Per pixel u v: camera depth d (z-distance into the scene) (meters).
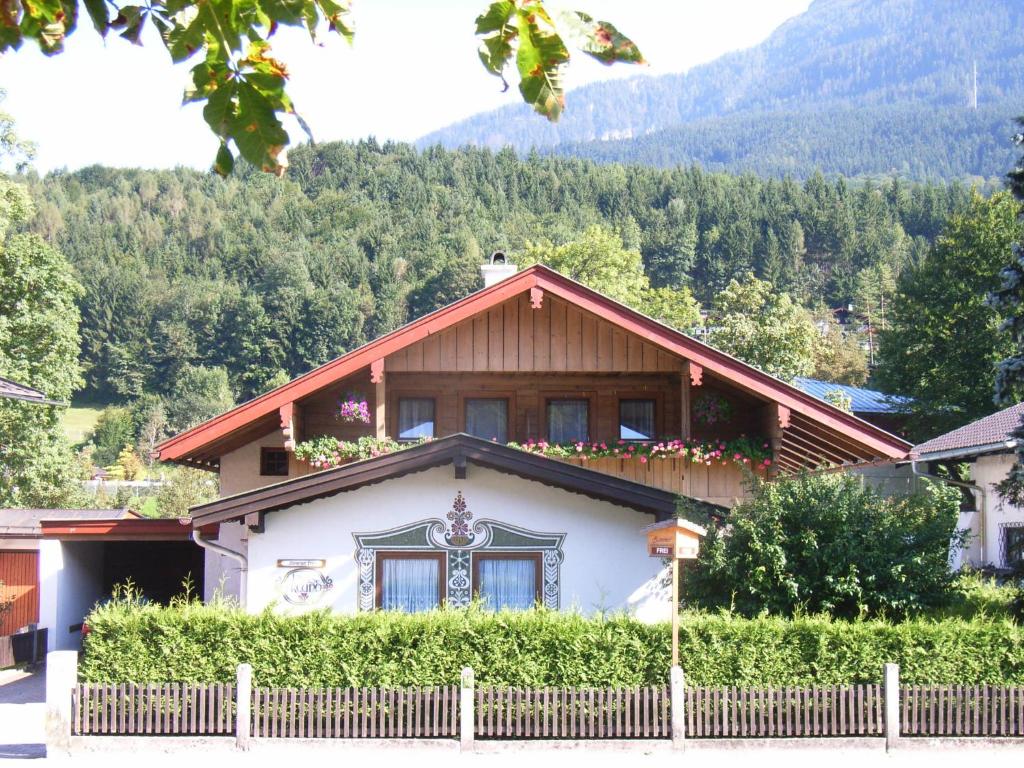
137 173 183.62
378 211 171.12
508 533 16.70
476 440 16.19
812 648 13.99
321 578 16.64
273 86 3.77
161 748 13.70
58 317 38.22
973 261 42.97
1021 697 13.91
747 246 136.88
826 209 151.75
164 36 3.74
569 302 19.27
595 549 16.72
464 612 14.48
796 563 15.50
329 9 3.72
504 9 3.34
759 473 19.69
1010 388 17.64
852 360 72.88
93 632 14.14
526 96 3.46
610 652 13.96
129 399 116.06
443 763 13.09
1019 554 17.05
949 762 13.10
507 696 13.78
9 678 22.27
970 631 14.10
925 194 169.00
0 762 13.34
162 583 29.11
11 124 36.44
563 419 20.66
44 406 37.66
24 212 37.31
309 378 18.92
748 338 47.62
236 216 167.00
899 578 15.34
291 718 13.80
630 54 3.35
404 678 13.98
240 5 3.70
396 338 19.14
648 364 19.88
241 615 14.20
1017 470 17.64
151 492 67.81
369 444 19.48
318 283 137.25
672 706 13.67
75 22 3.82
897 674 13.75
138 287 120.62
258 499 16.34
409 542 16.69
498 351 19.83
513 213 172.00
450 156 196.88
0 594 26.14
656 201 176.25
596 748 13.62
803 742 13.66
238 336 116.56
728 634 13.97
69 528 23.53
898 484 32.75
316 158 189.38
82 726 13.88
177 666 14.07
